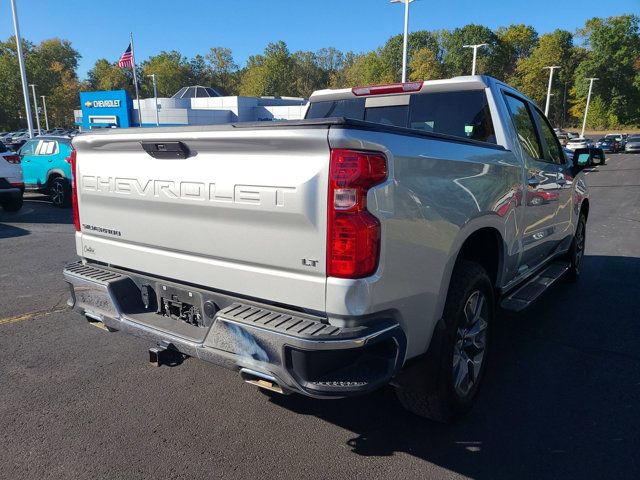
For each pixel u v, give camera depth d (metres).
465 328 3.06
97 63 111.44
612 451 2.88
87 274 3.22
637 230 10.55
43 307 5.30
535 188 4.09
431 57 87.31
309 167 2.25
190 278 2.81
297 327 2.27
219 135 2.47
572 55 93.44
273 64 110.00
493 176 3.27
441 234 2.66
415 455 2.84
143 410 3.30
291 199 2.30
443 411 2.94
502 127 3.73
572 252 5.98
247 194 2.45
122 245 3.16
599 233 10.21
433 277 2.63
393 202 2.33
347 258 2.21
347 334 2.21
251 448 2.90
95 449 2.87
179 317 2.93
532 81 90.62
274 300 2.45
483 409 3.33
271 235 2.41
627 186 20.88
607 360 4.10
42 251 7.94
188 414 3.26
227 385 3.65
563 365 4.01
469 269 3.04
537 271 4.89
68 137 12.93
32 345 4.32
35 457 2.79
